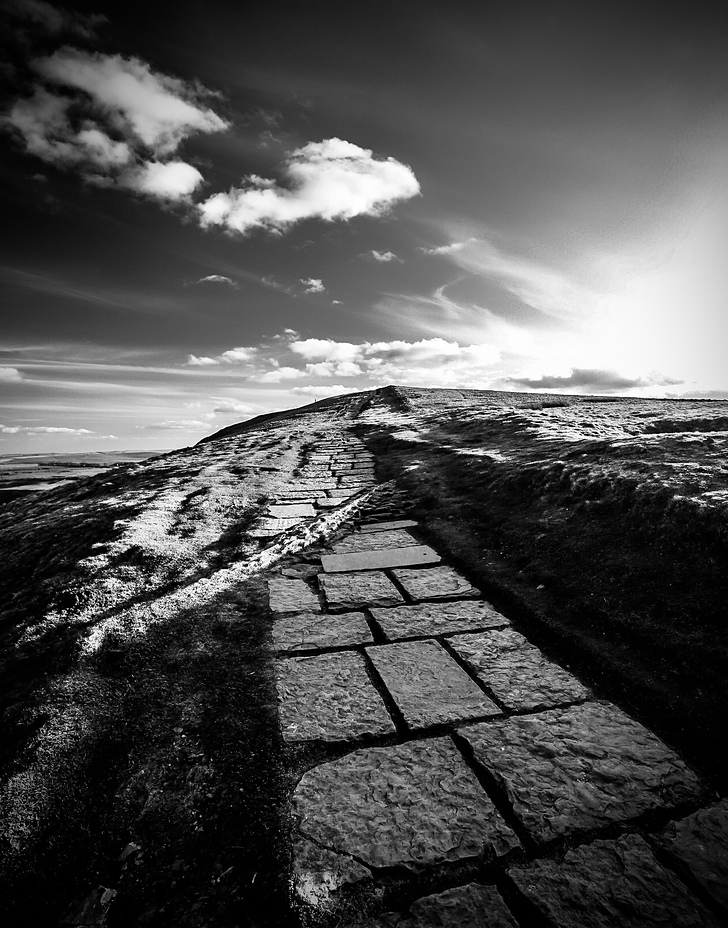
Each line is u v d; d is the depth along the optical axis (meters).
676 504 5.50
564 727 3.29
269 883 2.31
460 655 4.26
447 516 8.28
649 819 2.56
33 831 2.67
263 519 8.38
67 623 4.71
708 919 2.07
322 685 3.85
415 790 2.80
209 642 4.56
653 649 3.92
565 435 12.36
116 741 3.32
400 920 2.11
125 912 2.28
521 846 2.43
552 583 5.27
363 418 27.39
